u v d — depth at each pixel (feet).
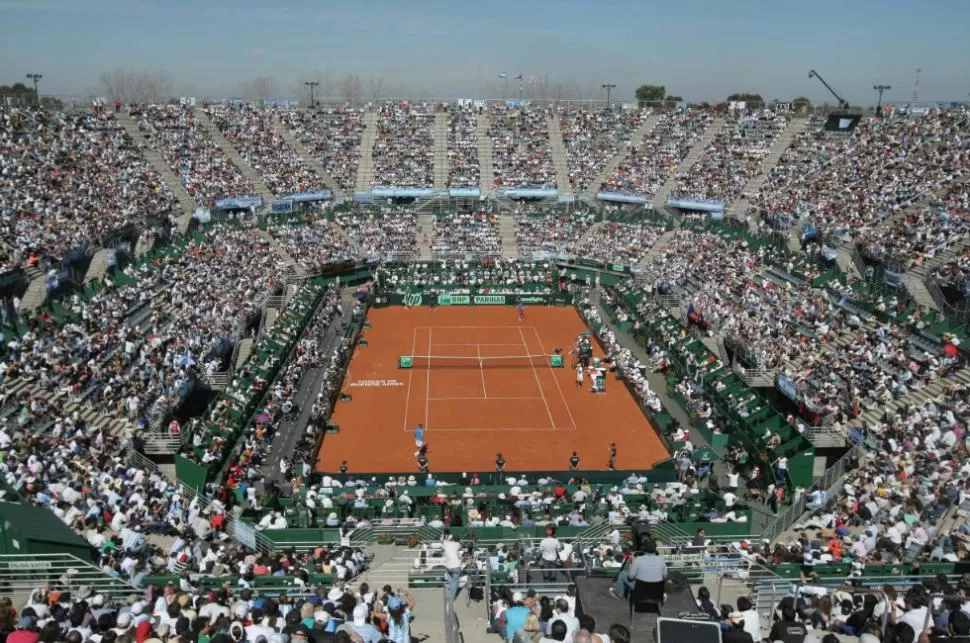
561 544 91.81
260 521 112.98
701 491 125.08
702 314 218.18
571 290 283.79
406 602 74.18
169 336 179.32
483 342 233.96
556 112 370.12
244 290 229.25
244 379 166.91
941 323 163.94
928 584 65.92
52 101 293.84
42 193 221.66
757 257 247.09
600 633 48.96
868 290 195.31
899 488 112.68
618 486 127.75
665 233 293.43
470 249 302.66
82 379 144.46
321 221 301.43
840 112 312.09
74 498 101.91
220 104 339.16
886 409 146.41
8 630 55.93
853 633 64.44
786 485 128.26
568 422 172.14
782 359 177.17
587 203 325.01
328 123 352.08
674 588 52.85
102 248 204.85
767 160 305.32
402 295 275.39
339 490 124.16
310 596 69.92
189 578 83.20
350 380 198.59
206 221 270.87
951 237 197.67
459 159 343.26
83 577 81.41
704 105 361.92
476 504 119.24
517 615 58.18
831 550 97.86
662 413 170.30
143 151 286.66
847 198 248.93
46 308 172.55
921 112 283.38
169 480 126.52
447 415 175.83
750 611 57.72
